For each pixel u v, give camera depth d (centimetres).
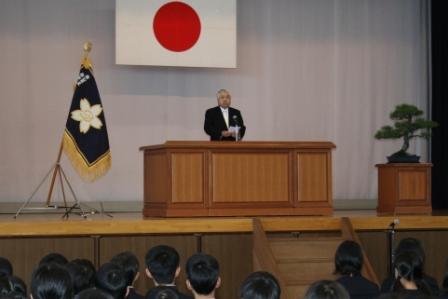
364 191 1332
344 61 1330
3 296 383
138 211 1228
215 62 1205
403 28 1350
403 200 1045
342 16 1330
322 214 923
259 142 905
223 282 920
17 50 1209
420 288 534
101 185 1231
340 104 1327
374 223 912
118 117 1244
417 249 627
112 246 898
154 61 1187
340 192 1323
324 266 830
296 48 1315
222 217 899
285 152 916
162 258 551
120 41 1176
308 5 1320
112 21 1242
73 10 1229
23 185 1201
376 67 1339
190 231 865
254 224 867
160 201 915
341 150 1324
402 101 1346
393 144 1340
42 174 1206
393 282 579
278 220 880
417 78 1348
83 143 945
